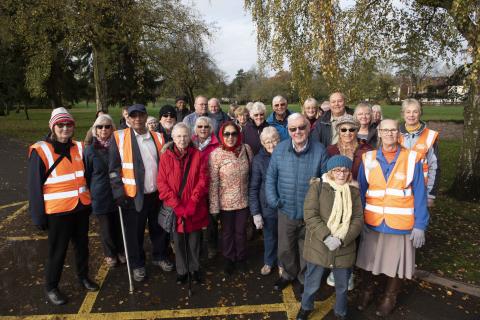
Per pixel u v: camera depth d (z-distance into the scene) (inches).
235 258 165.8
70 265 171.3
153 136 157.8
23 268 167.5
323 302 140.3
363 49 275.9
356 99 289.0
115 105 1000.2
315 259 120.3
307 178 135.3
